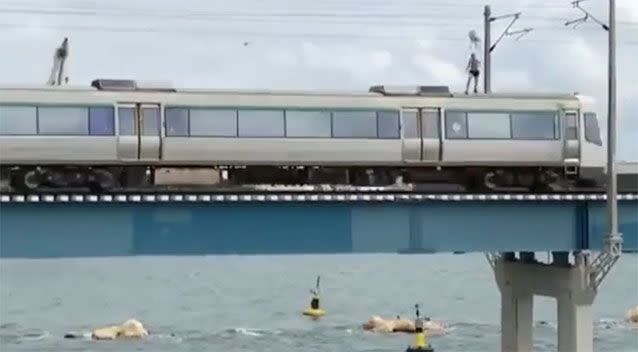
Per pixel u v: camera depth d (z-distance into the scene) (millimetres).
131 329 114875
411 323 117500
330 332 117812
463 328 121500
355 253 61656
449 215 63312
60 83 60844
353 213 61594
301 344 109062
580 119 66750
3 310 143875
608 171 64188
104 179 60625
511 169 66438
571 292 67750
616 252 64125
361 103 63344
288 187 61469
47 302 156500
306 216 60844
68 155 59281
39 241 56719
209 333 117625
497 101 65625
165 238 58594
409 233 62500
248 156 61781
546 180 67000
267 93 62438
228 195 58906
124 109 60250
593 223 66000
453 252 64625
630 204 67312
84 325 125188
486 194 63281
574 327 67625
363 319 130375
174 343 110188
